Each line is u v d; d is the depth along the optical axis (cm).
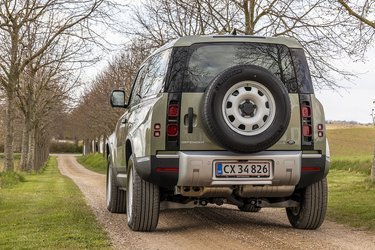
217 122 666
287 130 705
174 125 696
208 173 687
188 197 762
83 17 2330
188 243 674
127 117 887
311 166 709
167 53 739
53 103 4262
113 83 4138
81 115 5881
